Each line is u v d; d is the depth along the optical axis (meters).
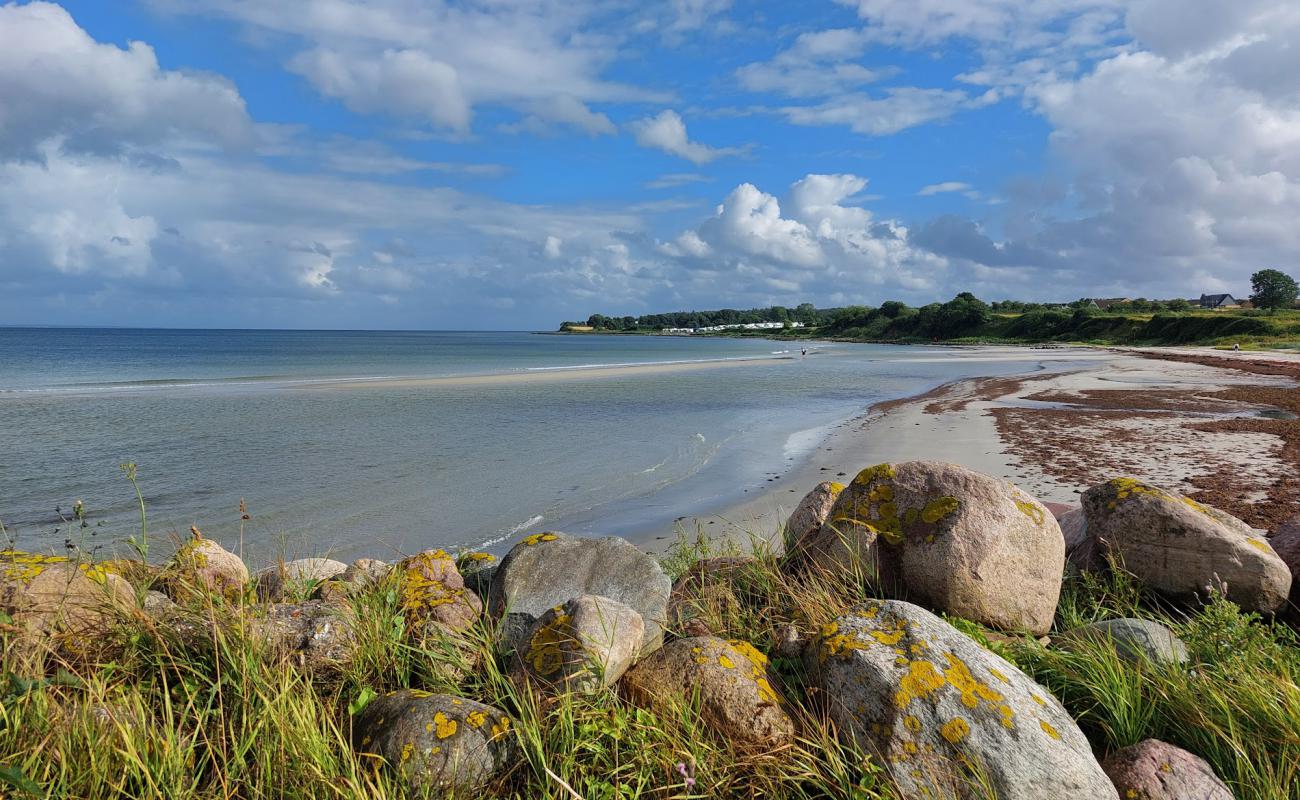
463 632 3.60
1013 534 4.27
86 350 82.06
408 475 14.19
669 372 47.47
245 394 29.95
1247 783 2.86
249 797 2.47
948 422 20.53
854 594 4.32
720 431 20.30
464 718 2.74
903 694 2.79
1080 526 5.84
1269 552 4.80
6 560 3.37
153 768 2.41
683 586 4.81
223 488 12.88
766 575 4.61
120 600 3.21
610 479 13.95
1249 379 34.78
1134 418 20.47
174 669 2.98
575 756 2.74
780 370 50.16
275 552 9.29
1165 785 2.76
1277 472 12.02
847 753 2.80
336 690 3.05
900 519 4.46
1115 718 3.21
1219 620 4.12
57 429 19.41
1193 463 13.16
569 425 21.52
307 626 3.29
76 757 2.40
